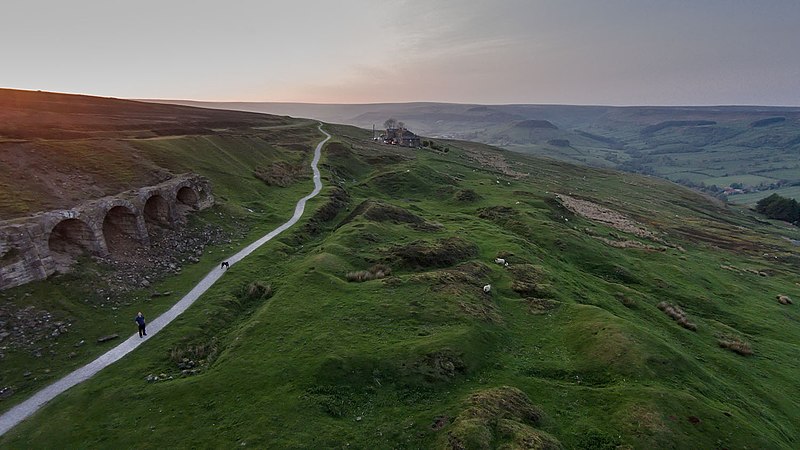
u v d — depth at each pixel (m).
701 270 75.81
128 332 34.53
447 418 26.09
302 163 108.25
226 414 25.69
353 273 45.31
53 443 23.73
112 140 65.38
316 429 24.66
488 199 98.69
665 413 27.83
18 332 31.11
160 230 51.31
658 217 134.12
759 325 55.19
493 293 44.97
